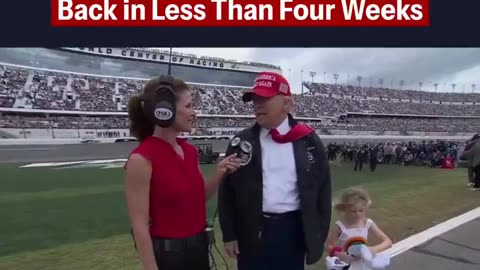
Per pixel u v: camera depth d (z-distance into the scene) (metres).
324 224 2.84
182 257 2.21
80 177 18.44
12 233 7.43
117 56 67.25
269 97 2.63
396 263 5.31
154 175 2.14
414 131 83.69
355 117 85.81
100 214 9.45
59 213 9.59
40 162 28.28
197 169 2.40
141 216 2.08
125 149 39.44
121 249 6.17
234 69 81.00
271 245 2.68
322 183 2.81
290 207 2.68
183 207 2.21
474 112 99.31
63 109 53.19
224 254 5.82
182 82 2.33
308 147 2.75
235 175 2.73
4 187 14.72
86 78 62.19
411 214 8.77
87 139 46.91
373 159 24.20
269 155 2.69
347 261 3.30
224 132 64.19
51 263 5.46
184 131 2.33
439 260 5.43
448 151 29.97
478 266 5.19
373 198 11.29
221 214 2.86
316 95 89.12
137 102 2.39
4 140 40.34
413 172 23.41
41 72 57.69
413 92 104.81
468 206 9.84
